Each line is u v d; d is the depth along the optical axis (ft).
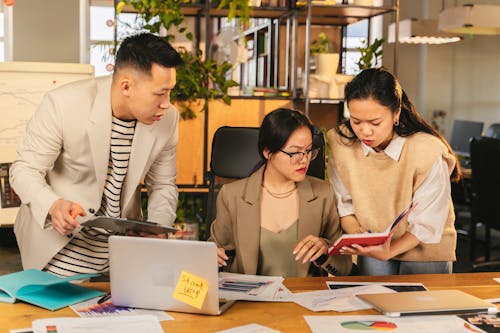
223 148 10.17
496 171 15.57
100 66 24.08
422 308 6.59
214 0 15.47
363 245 7.45
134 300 6.71
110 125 8.22
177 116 8.96
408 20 23.52
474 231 18.33
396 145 8.32
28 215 8.86
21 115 15.92
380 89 7.65
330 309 6.72
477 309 6.67
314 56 16.58
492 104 32.09
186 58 15.26
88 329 6.02
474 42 31.81
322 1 15.89
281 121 7.91
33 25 23.53
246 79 18.97
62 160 8.54
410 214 8.29
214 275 6.37
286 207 8.46
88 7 23.81
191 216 15.89
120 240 6.57
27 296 6.84
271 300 6.97
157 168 9.12
